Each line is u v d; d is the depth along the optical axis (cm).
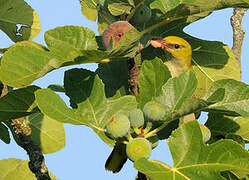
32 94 732
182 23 980
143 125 705
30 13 903
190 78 718
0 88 812
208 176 609
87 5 877
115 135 651
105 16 855
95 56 688
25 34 937
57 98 681
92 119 731
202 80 1009
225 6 755
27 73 660
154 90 730
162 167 612
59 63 663
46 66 657
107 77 912
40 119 1037
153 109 662
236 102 733
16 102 741
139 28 923
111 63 922
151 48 1005
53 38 719
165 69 721
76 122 685
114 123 650
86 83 751
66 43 724
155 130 671
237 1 735
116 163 846
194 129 634
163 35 1005
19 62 656
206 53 1006
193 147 630
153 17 923
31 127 1033
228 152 611
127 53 732
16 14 897
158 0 950
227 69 994
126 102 742
